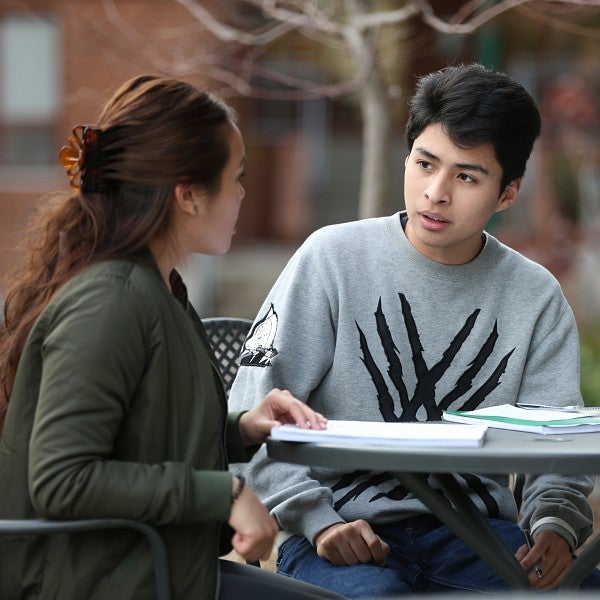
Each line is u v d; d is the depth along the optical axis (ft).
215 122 22.79
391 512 27.71
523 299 29.07
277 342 28.25
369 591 24.67
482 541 22.62
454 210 27.58
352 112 155.02
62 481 20.49
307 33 56.65
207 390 22.06
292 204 156.76
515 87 27.48
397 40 64.49
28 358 21.65
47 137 128.47
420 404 28.27
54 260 22.45
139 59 88.84
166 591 20.99
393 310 28.60
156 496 20.66
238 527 21.25
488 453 20.44
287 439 21.66
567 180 107.04
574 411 26.17
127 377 21.18
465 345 28.58
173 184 22.24
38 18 109.91
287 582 23.34
